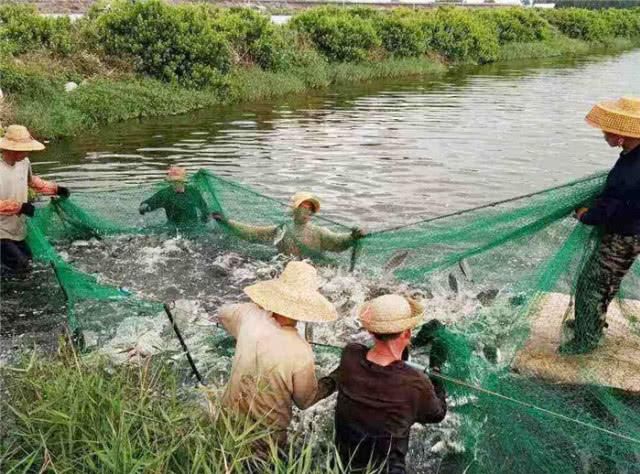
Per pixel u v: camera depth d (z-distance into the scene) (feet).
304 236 25.25
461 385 14.56
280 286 13.51
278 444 13.57
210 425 12.72
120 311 18.85
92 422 12.26
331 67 83.76
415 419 12.95
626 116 14.65
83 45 62.08
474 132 51.67
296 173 38.47
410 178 37.78
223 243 26.91
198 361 17.56
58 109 50.96
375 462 12.62
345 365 13.01
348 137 49.21
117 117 55.62
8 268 23.72
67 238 26.86
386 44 95.55
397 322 12.25
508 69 100.63
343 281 23.93
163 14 63.67
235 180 36.68
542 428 14.56
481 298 20.25
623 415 15.01
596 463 14.40
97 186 34.99
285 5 140.77
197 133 50.52
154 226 27.66
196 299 22.49
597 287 16.34
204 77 65.05
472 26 109.09
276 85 71.56
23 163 22.91
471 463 14.85
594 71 98.27
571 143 48.29
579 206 16.71
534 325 18.08
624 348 17.07
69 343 16.60
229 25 73.82
